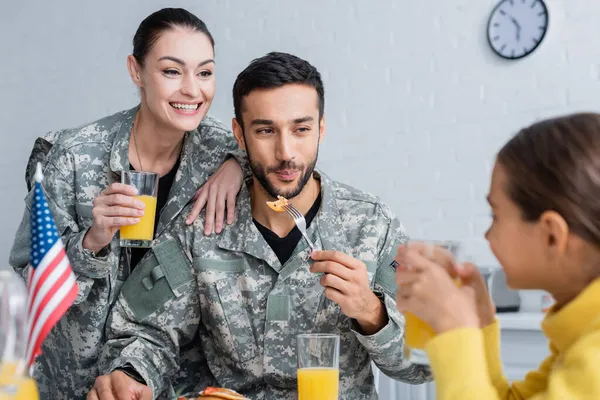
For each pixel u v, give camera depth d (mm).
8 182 3984
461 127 3025
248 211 1573
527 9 2900
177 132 1757
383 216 1591
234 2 3504
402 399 2127
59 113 3875
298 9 3371
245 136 1465
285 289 1514
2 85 4004
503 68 2947
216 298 1536
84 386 1740
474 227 2979
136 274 1608
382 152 3178
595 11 2787
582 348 785
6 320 869
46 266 970
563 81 2834
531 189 834
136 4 3713
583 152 811
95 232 1525
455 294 911
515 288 911
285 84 1407
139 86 1756
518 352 2312
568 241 822
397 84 3160
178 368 1561
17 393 863
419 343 984
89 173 1767
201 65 1701
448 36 3061
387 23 3189
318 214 1556
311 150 1446
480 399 820
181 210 1703
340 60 3277
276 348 1503
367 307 1341
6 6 4004
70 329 1700
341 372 1485
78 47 3840
